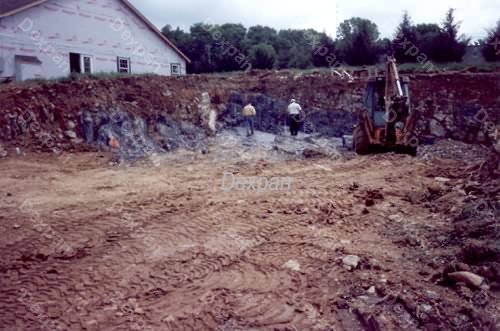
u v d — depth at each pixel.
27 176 11.70
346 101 22.69
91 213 8.48
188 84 21.73
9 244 6.84
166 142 17.30
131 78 19.23
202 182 11.37
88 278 5.64
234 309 4.80
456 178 11.11
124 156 14.73
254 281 5.49
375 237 6.96
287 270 5.77
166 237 7.15
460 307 4.50
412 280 5.24
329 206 8.84
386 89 13.39
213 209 8.77
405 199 9.22
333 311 4.72
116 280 5.57
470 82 20.33
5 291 5.29
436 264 5.65
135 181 11.43
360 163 13.73
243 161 14.62
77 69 24.36
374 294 5.00
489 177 9.30
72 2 23.47
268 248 6.62
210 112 21.52
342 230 7.37
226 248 6.64
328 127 22.56
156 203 9.22
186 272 5.79
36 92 15.78
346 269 5.71
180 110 19.77
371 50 28.94
